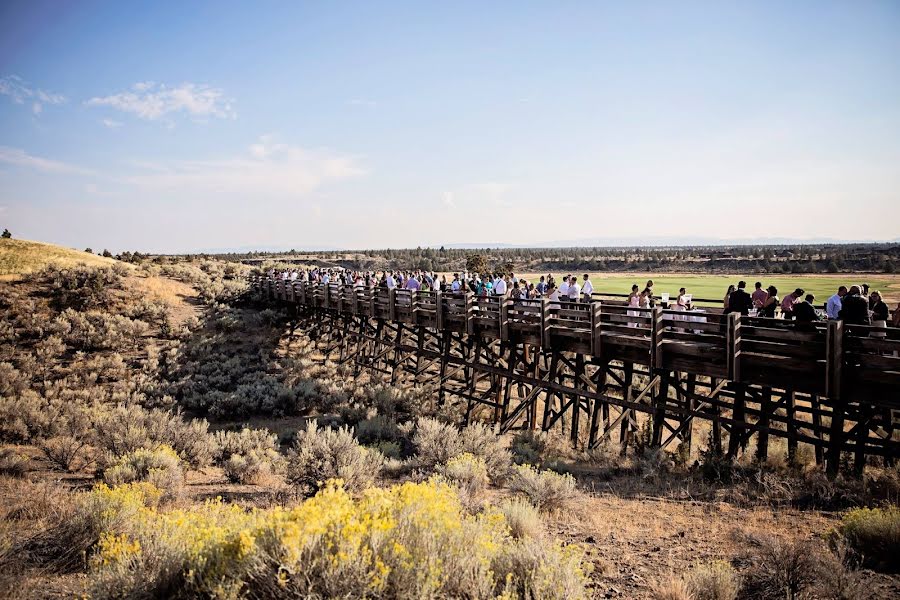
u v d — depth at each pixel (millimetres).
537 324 14500
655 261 119812
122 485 7980
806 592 4520
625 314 13039
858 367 8398
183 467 10930
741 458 10828
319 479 8641
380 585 3514
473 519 4988
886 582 4777
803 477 9078
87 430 14094
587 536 6641
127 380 21828
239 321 29953
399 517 4215
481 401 16734
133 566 4273
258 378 23422
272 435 14805
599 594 4949
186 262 50500
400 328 21953
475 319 16953
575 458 12719
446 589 3914
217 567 3750
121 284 31516
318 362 27156
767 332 9711
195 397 20281
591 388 14016
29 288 28922
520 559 4445
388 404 18578
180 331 27344
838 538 5664
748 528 6605
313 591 3504
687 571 5320
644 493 8828
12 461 10523
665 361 11398
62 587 4766
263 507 7973
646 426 13797
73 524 5637
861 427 9070
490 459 10523
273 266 47844
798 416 16281
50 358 22406
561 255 147250
